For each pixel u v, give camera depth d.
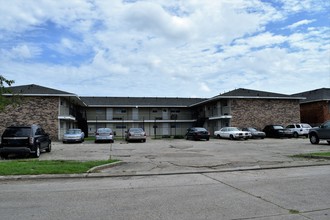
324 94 40.97
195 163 12.62
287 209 5.71
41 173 9.88
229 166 11.61
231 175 9.79
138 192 7.41
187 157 15.12
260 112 38.66
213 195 6.95
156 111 50.97
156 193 7.26
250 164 12.07
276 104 39.41
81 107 48.03
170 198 6.71
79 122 43.31
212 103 43.44
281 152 17.28
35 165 11.23
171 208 5.88
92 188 7.98
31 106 32.22
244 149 19.73
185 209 5.79
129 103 49.88
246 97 37.94
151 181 8.96
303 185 7.91
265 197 6.67
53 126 32.53
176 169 11.07
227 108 38.34
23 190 7.78
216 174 10.05
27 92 32.16
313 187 7.64
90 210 5.79
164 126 51.00
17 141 15.15
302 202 6.20
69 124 39.00
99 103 49.00
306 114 43.19
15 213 5.63
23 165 11.23
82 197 6.91
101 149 21.03
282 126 36.66
